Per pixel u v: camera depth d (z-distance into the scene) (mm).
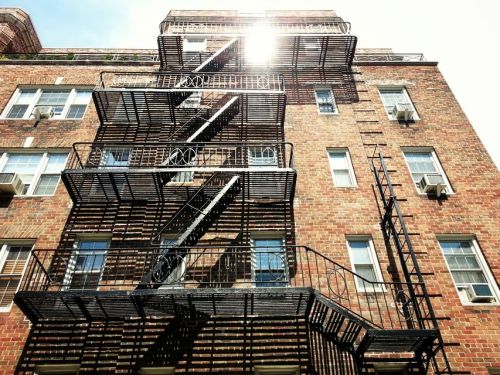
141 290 8352
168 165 11062
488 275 10602
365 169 12812
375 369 8875
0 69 16000
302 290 8383
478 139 13766
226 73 14773
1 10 19234
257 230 11250
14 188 12000
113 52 19562
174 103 13531
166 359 8984
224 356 9031
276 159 13148
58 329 9523
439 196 12109
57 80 15766
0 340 9281
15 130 13883
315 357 8969
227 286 10156
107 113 13883
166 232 11172
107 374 8859
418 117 14641
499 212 11766
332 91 15578
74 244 11078
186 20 19125
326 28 18188
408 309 9555
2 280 10453
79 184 11375
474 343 9203
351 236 11234
